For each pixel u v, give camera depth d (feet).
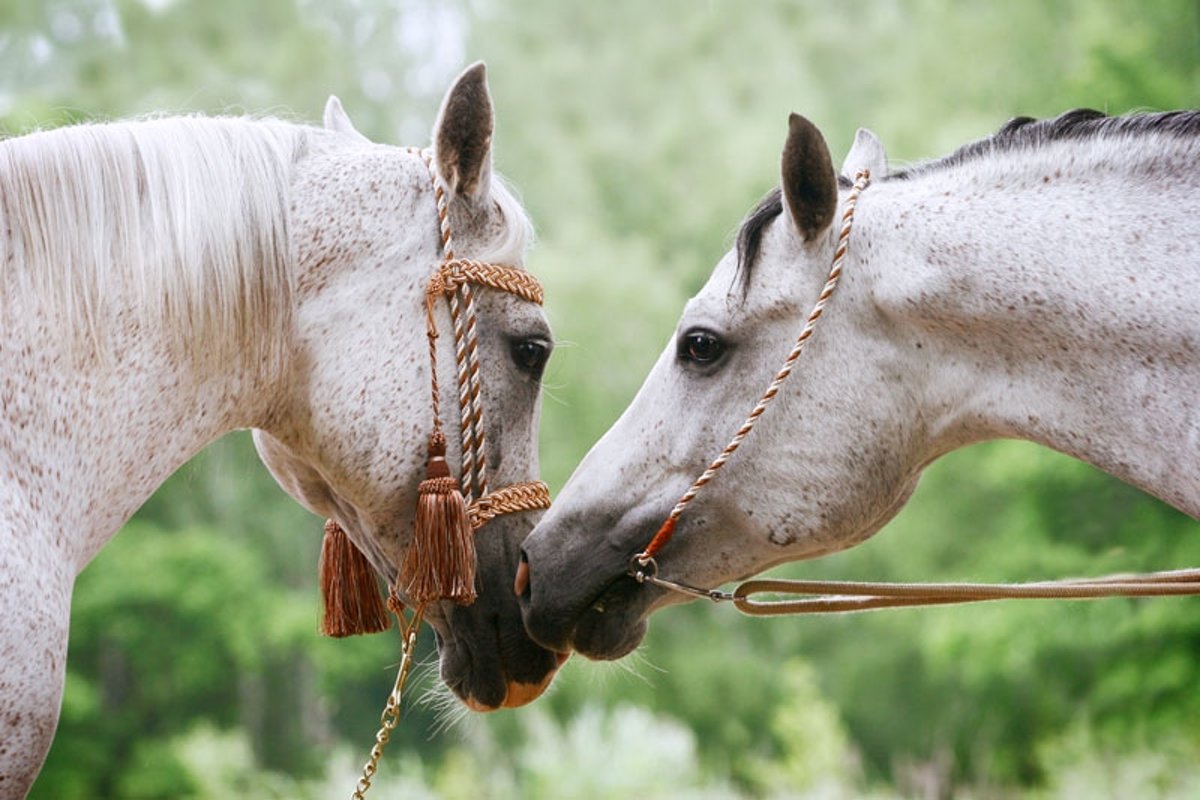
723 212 126.31
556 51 159.53
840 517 20.58
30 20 151.23
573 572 21.35
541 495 21.72
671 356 21.52
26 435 17.26
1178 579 19.93
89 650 117.39
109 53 145.59
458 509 20.04
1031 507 85.20
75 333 17.78
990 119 102.78
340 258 20.06
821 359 20.43
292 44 148.87
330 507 22.00
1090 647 83.35
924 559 107.34
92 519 18.15
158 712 119.55
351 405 20.08
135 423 18.39
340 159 20.47
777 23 150.71
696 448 20.99
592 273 113.09
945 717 112.78
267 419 20.21
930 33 112.98
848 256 20.39
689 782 88.22
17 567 16.69
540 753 89.45
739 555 21.26
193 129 19.25
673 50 155.12
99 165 18.29
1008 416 19.79
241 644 110.11
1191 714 80.38
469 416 20.61
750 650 124.16
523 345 21.42
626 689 115.44
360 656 115.03
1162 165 19.19
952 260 19.70
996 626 82.89
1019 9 104.78
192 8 151.64
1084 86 86.48
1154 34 89.51
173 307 18.48
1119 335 18.84
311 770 122.21
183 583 109.19
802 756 94.89
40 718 16.72
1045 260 19.24
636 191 135.64
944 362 20.13
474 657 22.12
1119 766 79.66
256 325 19.29
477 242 21.03
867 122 127.54
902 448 20.49
